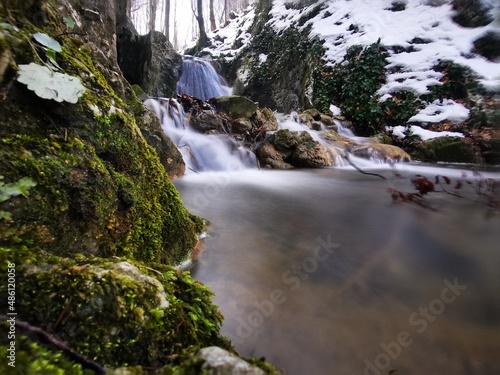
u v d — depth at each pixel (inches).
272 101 637.9
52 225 50.1
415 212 157.3
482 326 69.9
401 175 264.4
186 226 92.0
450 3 482.0
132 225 68.2
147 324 41.4
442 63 417.4
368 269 95.1
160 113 286.8
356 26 539.8
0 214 44.2
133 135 79.2
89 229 56.3
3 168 47.0
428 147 357.7
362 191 205.8
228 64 757.9
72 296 39.0
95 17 158.7
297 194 193.6
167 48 551.5
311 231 126.6
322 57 534.3
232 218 138.6
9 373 29.8
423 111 397.1
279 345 61.1
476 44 420.5
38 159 51.9
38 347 33.5
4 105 52.2
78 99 64.6
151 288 46.3
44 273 40.6
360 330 66.7
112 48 196.9
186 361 36.4
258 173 265.3
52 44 63.4
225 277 85.0
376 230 129.6
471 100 373.7
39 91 54.4
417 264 100.1
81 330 37.2
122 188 66.8
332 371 56.0
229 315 68.9
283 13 729.6
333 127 419.5
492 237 122.6
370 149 331.6
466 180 239.1
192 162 252.1
